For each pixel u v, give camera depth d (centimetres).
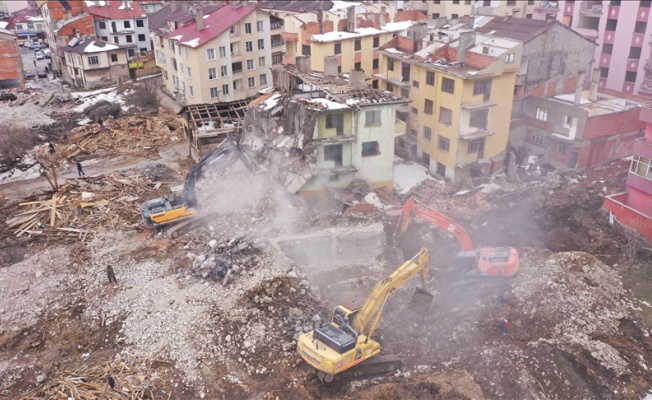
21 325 2950
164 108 7150
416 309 3003
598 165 4822
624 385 2577
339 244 3634
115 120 6450
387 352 2741
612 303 3059
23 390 2550
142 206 3866
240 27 6806
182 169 5006
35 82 8819
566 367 2617
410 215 3447
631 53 6116
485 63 4397
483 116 4638
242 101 5397
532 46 4975
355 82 4425
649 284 3238
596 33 6431
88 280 3306
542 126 5006
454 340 2845
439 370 2652
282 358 2694
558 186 4456
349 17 6031
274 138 4281
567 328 2883
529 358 2655
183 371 2616
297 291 3145
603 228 3791
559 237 3775
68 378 2553
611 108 4775
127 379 2545
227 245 3522
